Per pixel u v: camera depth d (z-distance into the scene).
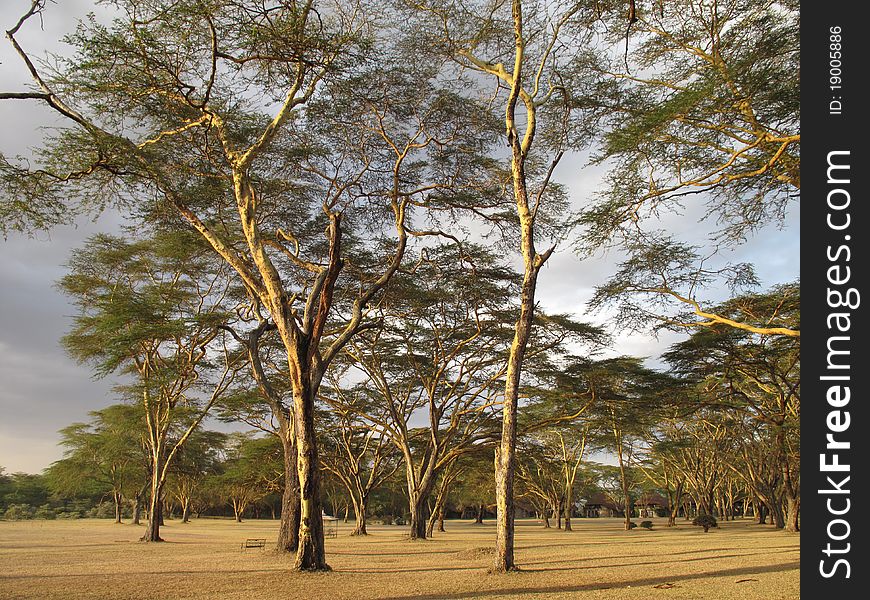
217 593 12.78
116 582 14.77
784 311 24.02
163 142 17.22
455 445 33.53
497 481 15.59
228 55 14.11
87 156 14.91
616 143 14.64
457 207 21.19
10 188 14.16
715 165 15.13
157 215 19.30
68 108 14.02
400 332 29.44
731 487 63.72
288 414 21.50
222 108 17.02
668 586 12.49
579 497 85.25
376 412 36.31
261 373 20.84
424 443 37.81
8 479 88.81
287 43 13.86
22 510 75.44
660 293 19.81
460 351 30.36
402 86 18.31
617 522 74.94
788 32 13.08
